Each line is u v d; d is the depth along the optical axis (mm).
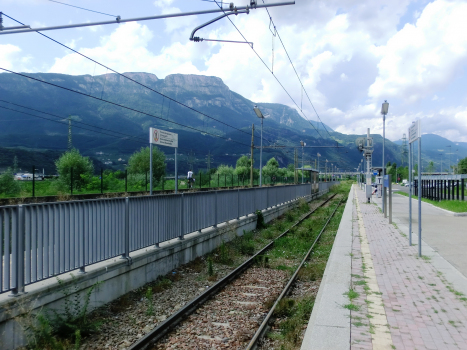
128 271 7047
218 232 11828
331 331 4664
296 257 11258
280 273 9367
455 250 10125
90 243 6191
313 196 41094
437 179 29469
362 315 5234
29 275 5008
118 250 6930
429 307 5547
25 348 4684
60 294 5383
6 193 20906
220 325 5844
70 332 5152
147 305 6617
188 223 10062
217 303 6930
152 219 8164
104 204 6562
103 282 6328
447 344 4270
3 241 4762
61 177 26922
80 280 5781
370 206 27422
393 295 6148
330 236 15039
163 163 38469
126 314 6172
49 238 5383
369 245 11039
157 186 34656
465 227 15070
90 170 28531
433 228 14820
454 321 4977
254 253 11734
